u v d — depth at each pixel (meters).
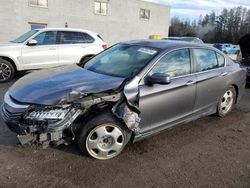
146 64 3.68
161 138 4.13
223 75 4.79
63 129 3.07
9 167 3.12
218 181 3.10
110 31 27.48
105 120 3.27
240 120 5.13
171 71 3.91
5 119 3.15
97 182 2.95
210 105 4.72
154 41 4.48
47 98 3.08
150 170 3.24
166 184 2.99
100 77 3.65
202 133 4.41
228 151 3.84
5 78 7.73
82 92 3.16
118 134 3.40
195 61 4.30
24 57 7.82
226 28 71.19
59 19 23.38
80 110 3.13
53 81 3.49
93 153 3.36
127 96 3.32
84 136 3.25
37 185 2.84
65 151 3.53
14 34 21.03
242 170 3.36
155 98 3.63
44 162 3.26
